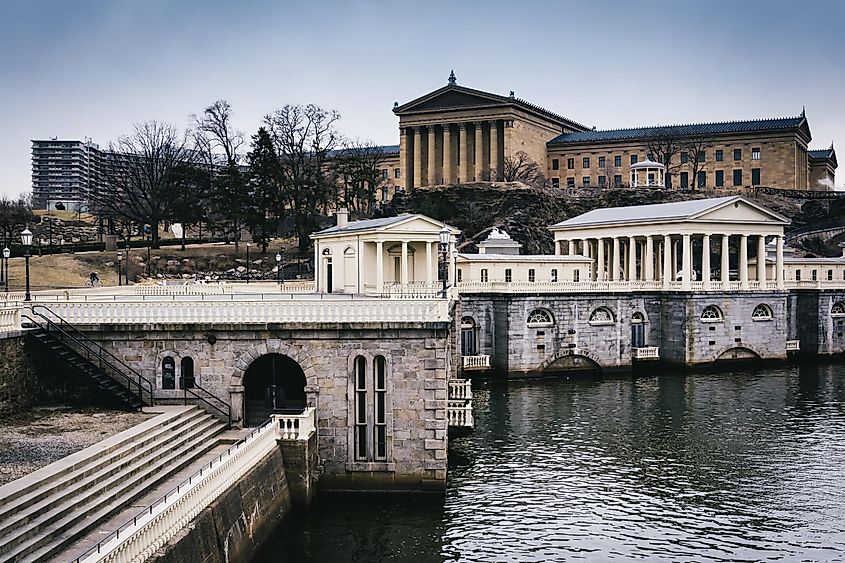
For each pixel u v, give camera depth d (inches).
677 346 3334.2
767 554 1346.0
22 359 1382.9
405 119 6481.3
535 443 2025.1
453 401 1940.2
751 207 3604.8
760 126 6545.3
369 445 1465.3
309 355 1453.0
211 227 4815.5
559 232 4185.5
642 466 1828.2
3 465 1024.9
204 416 1428.4
